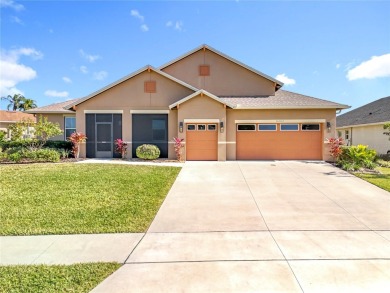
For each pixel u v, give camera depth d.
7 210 6.98
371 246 4.96
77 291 3.54
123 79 17.34
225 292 3.52
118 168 13.06
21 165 13.82
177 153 16.44
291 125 16.94
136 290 3.58
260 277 3.89
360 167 13.59
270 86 19.91
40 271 4.04
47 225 6.00
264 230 5.82
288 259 4.45
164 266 4.24
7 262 4.36
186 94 17.48
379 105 26.38
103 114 17.62
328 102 17.20
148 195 8.55
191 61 20.09
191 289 3.60
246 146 17.11
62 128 21.08
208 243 5.14
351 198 8.49
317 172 12.78
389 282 3.75
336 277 3.88
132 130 17.55
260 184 10.41
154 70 17.25
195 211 7.22
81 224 6.08
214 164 15.17
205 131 16.83
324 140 16.66
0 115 30.42
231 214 6.96
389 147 20.62
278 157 16.98
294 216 6.77
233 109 16.94
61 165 13.86
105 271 4.06
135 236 5.50
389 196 8.72
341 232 5.69
